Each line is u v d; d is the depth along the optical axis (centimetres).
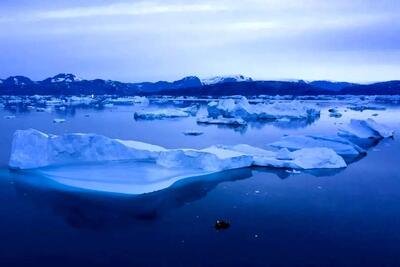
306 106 8606
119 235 2050
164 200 2553
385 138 5272
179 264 1755
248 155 3409
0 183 2878
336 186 2881
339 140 4281
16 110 10331
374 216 2291
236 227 2139
